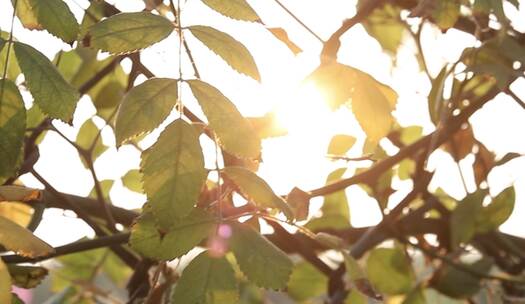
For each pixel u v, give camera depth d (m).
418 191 1.24
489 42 1.09
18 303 0.95
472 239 1.36
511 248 1.35
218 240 0.89
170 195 0.87
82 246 1.10
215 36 0.91
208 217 0.90
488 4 0.98
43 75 0.89
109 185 1.29
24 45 0.90
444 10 1.01
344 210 1.33
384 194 1.27
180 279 0.88
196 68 0.92
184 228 0.90
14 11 0.90
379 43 1.27
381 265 1.26
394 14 1.25
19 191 0.92
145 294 1.15
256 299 1.35
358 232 1.29
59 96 0.89
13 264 1.02
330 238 1.02
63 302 1.28
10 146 0.89
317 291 1.35
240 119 0.89
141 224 0.90
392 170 1.26
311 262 1.23
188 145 0.88
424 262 1.33
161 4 1.03
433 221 1.31
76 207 1.19
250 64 0.91
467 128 1.25
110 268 1.34
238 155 0.89
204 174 0.88
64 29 0.90
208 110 0.89
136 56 1.10
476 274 1.27
